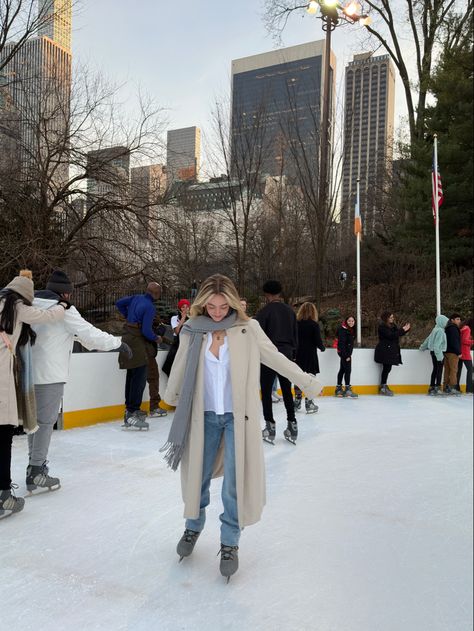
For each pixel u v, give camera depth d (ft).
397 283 60.90
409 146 62.90
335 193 48.65
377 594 7.93
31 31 37.35
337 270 70.79
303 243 61.82
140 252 41.75
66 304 11.58
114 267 40.73
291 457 16.25
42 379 11.41
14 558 8.71
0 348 9.82
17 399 10.15
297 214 60.44
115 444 16.92
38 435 11.73
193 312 8.29
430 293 58.23
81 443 16.97
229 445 8.07
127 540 9.55
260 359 8.45
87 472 13.78
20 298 10.27
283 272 60.49
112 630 6.74
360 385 31.73
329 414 24.25
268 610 7.34
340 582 8.26
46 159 38.40
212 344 8.13
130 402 19.12
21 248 35.83
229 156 54.24
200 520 8.70
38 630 6.70
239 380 7.93
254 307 58.59
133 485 12.76
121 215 40.78
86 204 41.22
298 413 24.38
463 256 56.49
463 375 34.68
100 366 20.54
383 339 30.91
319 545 9.68
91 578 8.11
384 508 11.82
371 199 86.43
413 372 33.14
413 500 12.41
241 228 58.70
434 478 14.25
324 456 16.46
